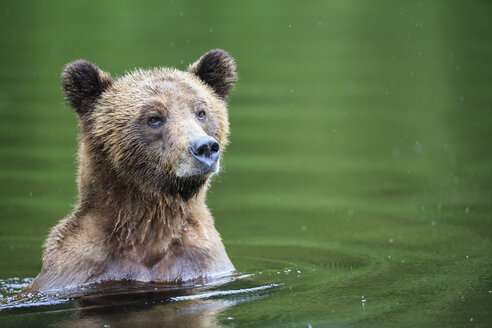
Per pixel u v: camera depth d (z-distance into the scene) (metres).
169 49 29.28
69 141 20.38
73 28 34.88
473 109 23.97
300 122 22.69
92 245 10.31
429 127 22.05
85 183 10.55
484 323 8.43
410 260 11.69
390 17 38.25
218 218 15.09
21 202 15.80
